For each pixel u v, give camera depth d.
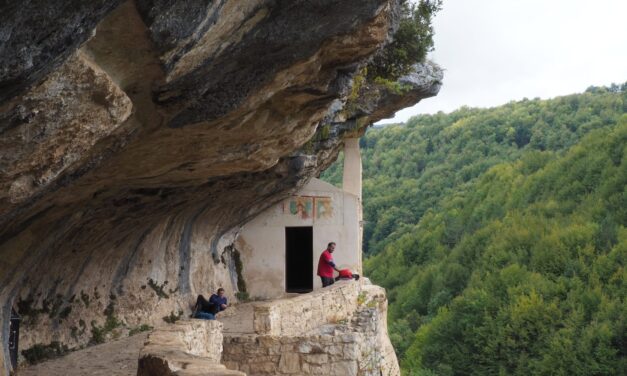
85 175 9.23
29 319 13.11
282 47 8.53
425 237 70.44
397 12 10.41
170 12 6.60
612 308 50.88
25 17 5.30
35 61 5.70
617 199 61.84
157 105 8.41
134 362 13.23
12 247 11.16
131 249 16.12
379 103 19.84
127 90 7.73
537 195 68.62
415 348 55.88
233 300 22.30
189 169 11.92
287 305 15.62
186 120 9.05
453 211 73.62
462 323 54.66
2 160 6.77
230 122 10.06
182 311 18.77
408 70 18.66
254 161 12.26
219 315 19.72
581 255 57.25
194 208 17.64
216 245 21.27
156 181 12.34
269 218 23.23
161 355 8.45
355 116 19.11
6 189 7.20
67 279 14.09
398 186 86.25
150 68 7.41
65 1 5.42
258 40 8.19
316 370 13.59
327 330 16.95
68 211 11.41
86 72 6.54
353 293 19.61
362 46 9.52
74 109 6.81
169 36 6.84
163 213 15.46
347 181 24.86
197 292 19.80
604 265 55.41
